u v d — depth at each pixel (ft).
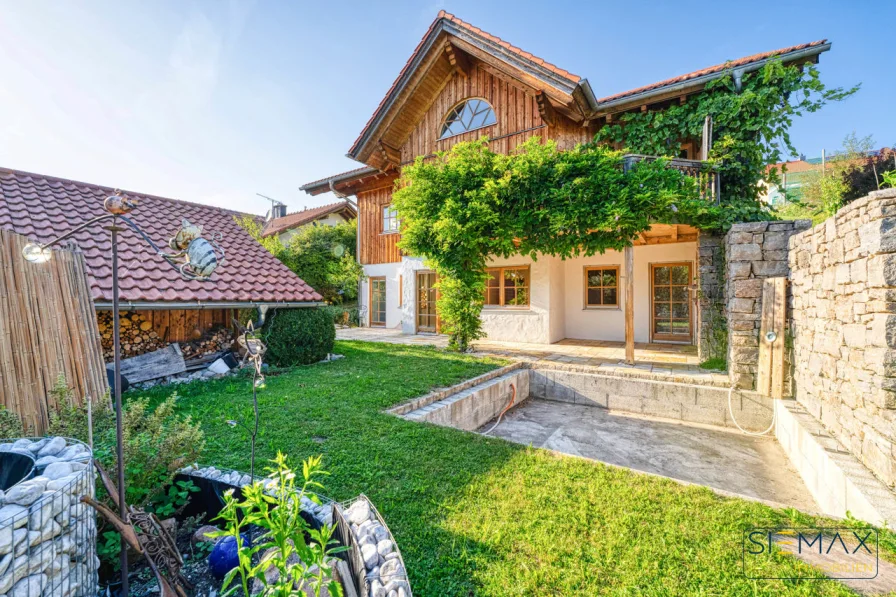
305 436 12.34
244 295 22.89
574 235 23.77
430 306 40.98
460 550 7.18
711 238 24.62
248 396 16.71
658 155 27.96
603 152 23.08
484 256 29.04
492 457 11.21
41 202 21.02
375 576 6.18
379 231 46.09
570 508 8.63
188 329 23.08
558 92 28.35
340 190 48.75
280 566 4.88
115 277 5.51
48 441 6.70
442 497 9.02
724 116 25.08
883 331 9.67
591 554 7.15
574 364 24.67
